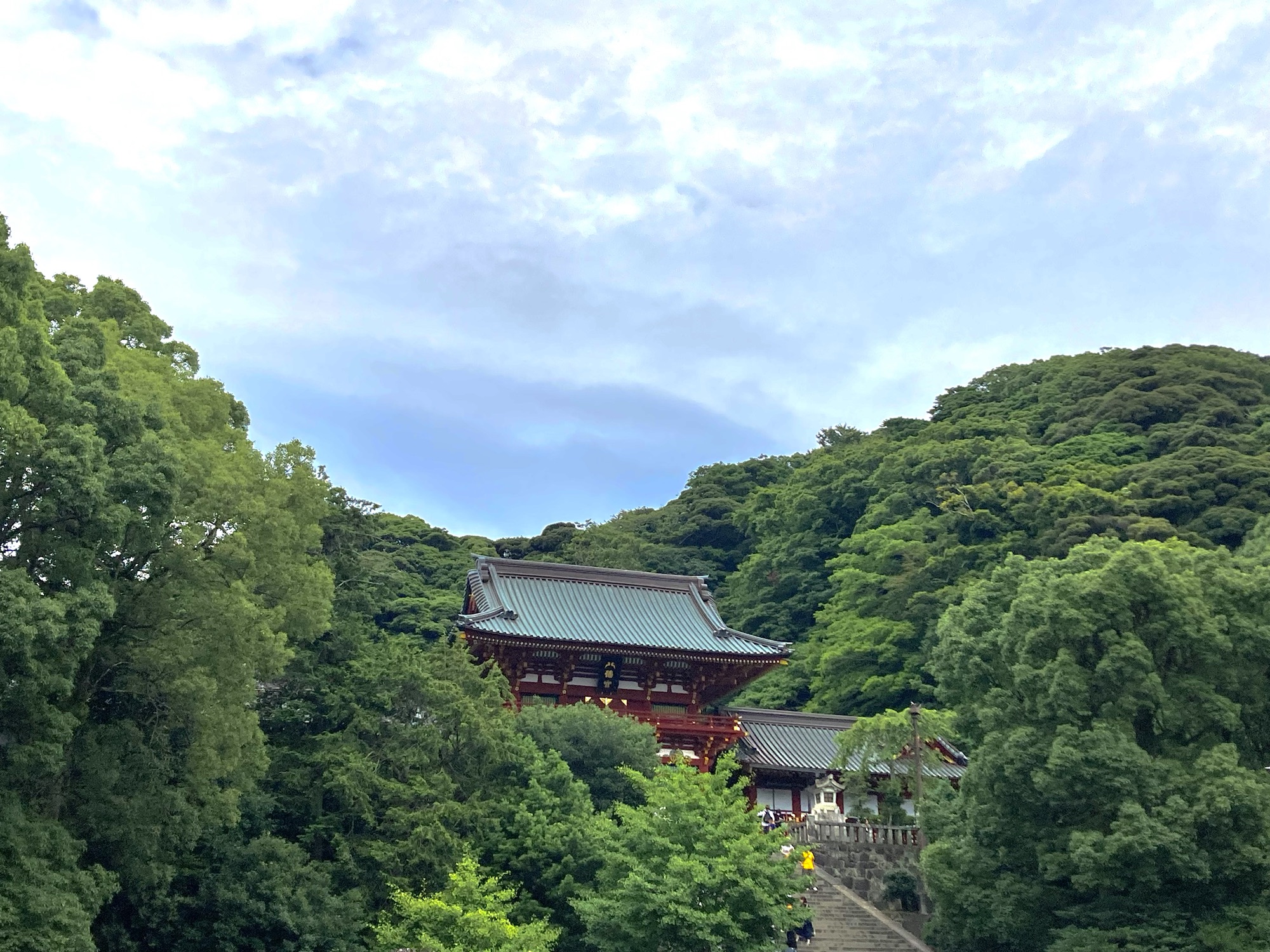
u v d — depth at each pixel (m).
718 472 122.81
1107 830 31.59
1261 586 34.72
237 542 27.67
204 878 28.67
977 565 81.56
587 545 97.19
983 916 33.72
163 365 32.38
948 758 54.31
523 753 34.91
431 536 101.62
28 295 25.48
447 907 25.39
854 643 75.50
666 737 51.34
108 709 28.78
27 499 23.89
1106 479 89.81
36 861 22.39
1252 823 29.30
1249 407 105.38
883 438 119.06
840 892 39.44
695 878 27.05
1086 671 32.97
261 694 35.78
